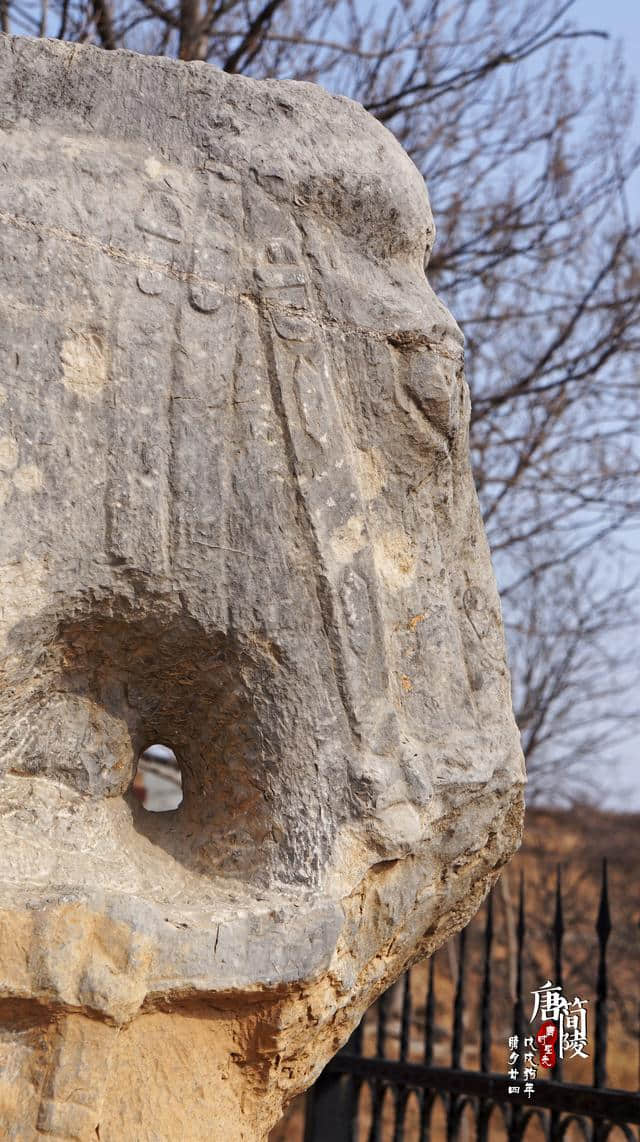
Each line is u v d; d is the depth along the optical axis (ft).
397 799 5.52
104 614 5.26
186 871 5.60
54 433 5.06
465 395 6.22
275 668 5.42
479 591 6.31
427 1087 9.79
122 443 5.19
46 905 4.80
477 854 6.15
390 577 5.83
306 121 5.93
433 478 6.06
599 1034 8.52
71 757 5.46
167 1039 5.18
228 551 5.35
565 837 39.40
